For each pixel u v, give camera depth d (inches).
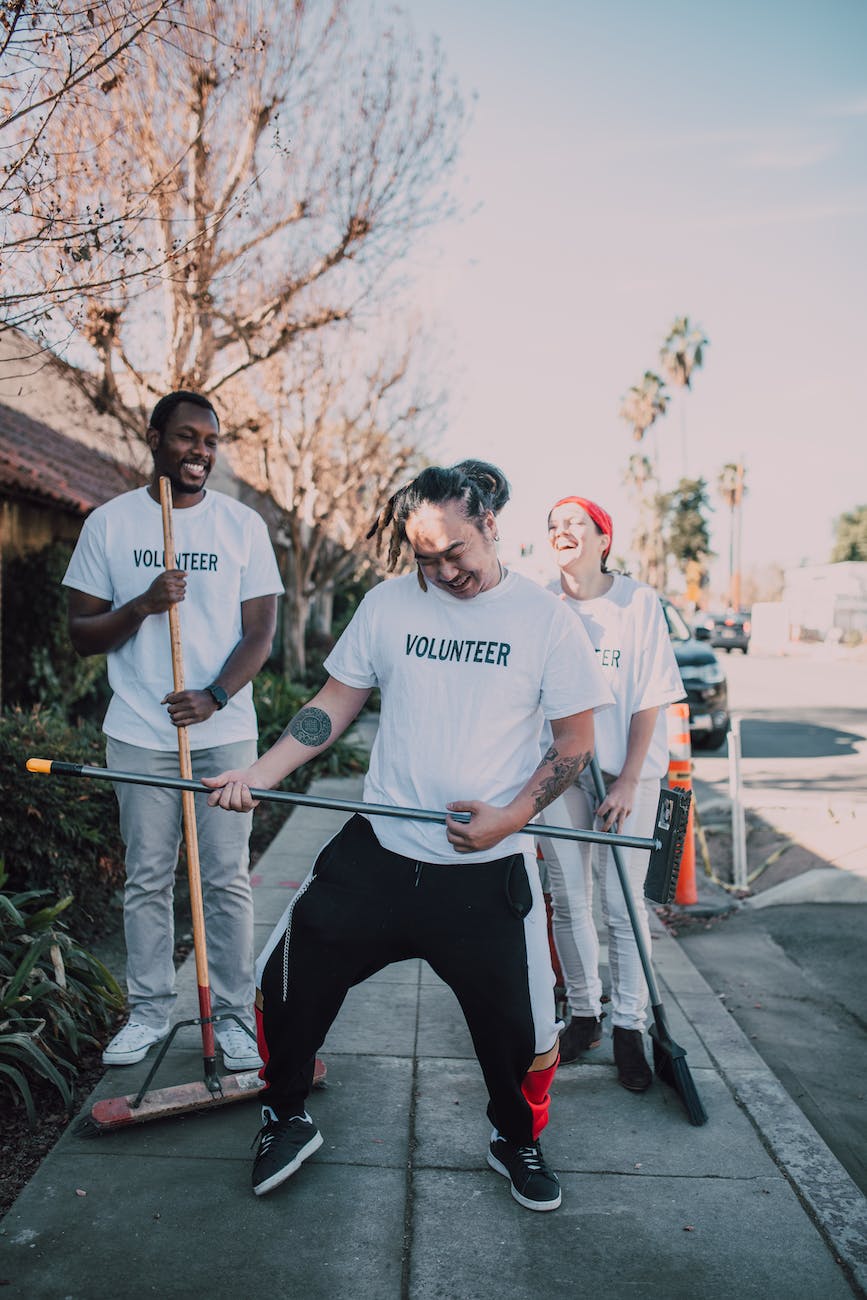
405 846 107.8
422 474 106.0
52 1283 97.7
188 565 141.4
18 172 131.1
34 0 121.0
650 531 2593.5
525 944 107.5
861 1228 109.9
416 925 106.5
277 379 502.6
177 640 132.8
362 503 648.4
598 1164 121.4
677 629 530.0
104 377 315.3
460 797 108.2
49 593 420.5
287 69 293.3
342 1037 154.6
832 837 283.7
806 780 417.4
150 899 141.6
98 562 143.5
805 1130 129.8
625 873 137.7
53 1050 137.9
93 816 188.7
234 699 142.6
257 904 223.9
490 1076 109.3
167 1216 108.2
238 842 141.6
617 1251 105.1
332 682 115.4
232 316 323.9
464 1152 122.8
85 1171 115.5
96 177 181.9
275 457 572.1
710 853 291.3
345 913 107.0
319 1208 110.7
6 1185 114.2
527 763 111.5
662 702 139.8
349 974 108.9
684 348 2477.9
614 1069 146.8
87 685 455.2
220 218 170.6
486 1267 102.0
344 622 961.5
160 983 142.3
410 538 105.5
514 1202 113.0
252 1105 131.2
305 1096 115.1
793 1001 186.4
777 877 262.1
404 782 109.7
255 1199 111.6
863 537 2714.1
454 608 109.2
